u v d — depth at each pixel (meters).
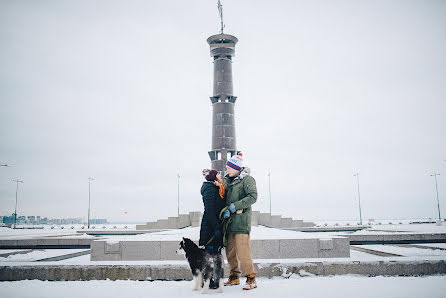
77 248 18.58
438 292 5.28
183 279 6.78
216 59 46.25
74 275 6.89
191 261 5.66
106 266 6.91
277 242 10.10
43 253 15.74
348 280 6.33
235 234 5.89
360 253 13.81
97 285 6.25
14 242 18.62
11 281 6.72
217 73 45.81
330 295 5.16
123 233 34.16
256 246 10.09
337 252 10.05
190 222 33.53
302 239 10.09
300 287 5.75
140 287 6.02
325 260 7.04
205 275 5.46
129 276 6.84
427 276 6.73
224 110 44.41
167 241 10.12
